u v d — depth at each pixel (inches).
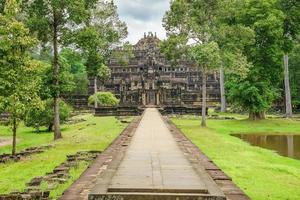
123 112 3186.5
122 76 5059.1
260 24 2292.1
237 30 1875.0
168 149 828.0
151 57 4977.9
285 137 1854.1
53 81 1460.4
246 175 802.8
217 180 541.6
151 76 4793.3
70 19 1456.7
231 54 1847.9
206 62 1801.2
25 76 1135.0
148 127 1476.4
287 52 2657.5
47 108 2177.7
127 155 731.4
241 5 2087.8
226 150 1219.9
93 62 1519.4
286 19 2596.0
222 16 1904.5
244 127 2214.6
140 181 487.2
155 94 4576.8
